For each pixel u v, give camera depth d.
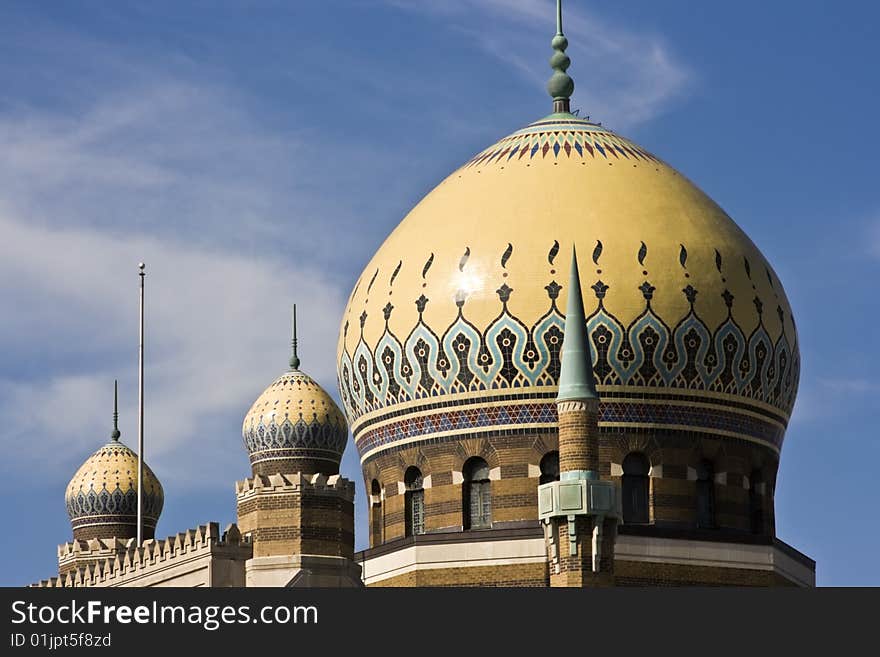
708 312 156.75
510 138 166.50
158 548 151.75
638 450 154.62
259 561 145.88
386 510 159.75
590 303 154.88
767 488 159.75
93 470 183.75
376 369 160.62
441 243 159.50
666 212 159.12
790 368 162.38
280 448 158.38
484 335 155.88
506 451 155.12
